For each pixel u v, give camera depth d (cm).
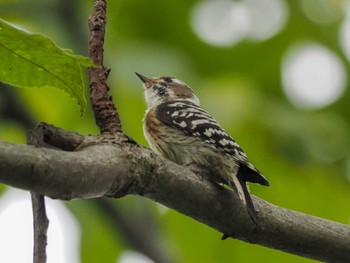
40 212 648
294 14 1368
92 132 1220
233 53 1330
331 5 1366
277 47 1348
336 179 1242
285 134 1205
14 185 630
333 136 1233
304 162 1220
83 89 655
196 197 795
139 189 748
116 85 1185
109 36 1314
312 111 1277
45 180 637
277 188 1245
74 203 1251
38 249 642
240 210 824
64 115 1222
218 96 1226
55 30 1199
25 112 1167
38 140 694
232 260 1265
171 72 1226
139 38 1328
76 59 624
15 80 654
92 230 1267
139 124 1203
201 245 1251
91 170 677
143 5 1337
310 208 1252
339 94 1314
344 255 866
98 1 805
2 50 632
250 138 1205
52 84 658
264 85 1319
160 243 1233
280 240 850
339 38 1366
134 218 1224
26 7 1191
